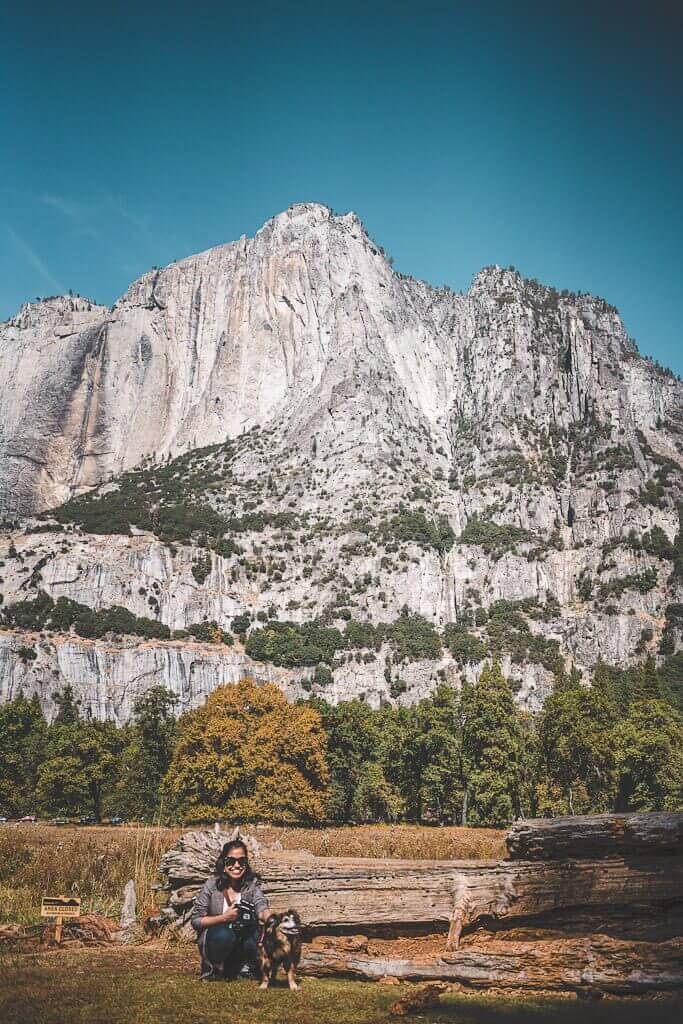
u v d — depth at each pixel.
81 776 93.56
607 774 85.94
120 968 11.75
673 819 11.76
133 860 22.78
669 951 10.76
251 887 11.82
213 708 86.31
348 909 12.37
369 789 97.31
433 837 34.78
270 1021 9.12
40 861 23.64
